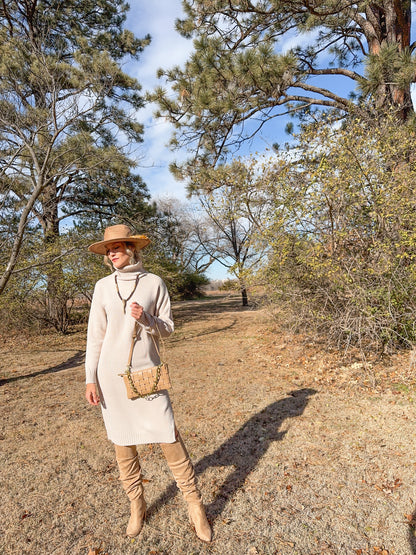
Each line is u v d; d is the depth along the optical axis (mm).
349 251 6098
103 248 2393
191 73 8836
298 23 9242
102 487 2893
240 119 9258
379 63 6660
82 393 5422
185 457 2338
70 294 10742
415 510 2459
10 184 8250
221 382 5539
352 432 3615
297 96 9492
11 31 11742
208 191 8461
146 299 2299
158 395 2268
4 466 3273
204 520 2332
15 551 2252
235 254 15891
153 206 15500
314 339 6648
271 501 2627
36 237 10438
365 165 5812
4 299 9656
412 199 5559
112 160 10656
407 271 5535
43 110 9242
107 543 2297
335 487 2752
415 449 3209
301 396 4703
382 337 5984
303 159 6578
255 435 3686
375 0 8305
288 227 6367
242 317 13078
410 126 6207
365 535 2270
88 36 14273
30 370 7293
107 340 2283
